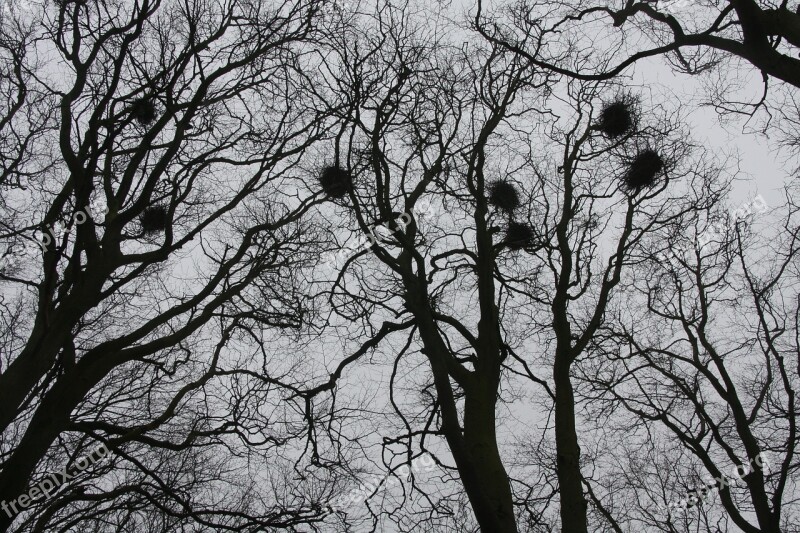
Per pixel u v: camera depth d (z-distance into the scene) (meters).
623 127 11.68
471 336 9.75
